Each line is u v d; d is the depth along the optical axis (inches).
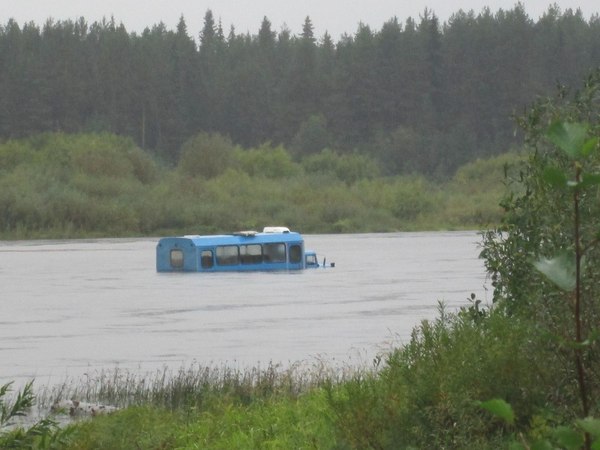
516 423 1006.4
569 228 997.2
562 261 524.7
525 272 1157.1
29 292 4901.6
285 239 6067.9
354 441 1043.9
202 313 3875.5
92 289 5012.3
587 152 502.3
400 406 1044.5
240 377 2111.2
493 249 1210.0
